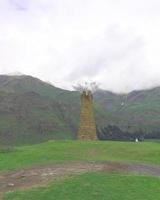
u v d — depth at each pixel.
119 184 36.47
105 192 33.72
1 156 59.19
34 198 32.75
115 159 56.12
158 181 38.91
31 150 63.69
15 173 44.75
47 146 67.06
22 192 34.91
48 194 33.47
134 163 51.75
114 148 64.38
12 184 39.06
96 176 39.53
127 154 60.75
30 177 41.62
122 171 44.12
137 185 36.44
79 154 59.47
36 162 52.09
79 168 45.00
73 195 32.94
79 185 35.78
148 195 33.28
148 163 54.12
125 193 33.59
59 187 35.38
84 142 71.25
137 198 32.25
